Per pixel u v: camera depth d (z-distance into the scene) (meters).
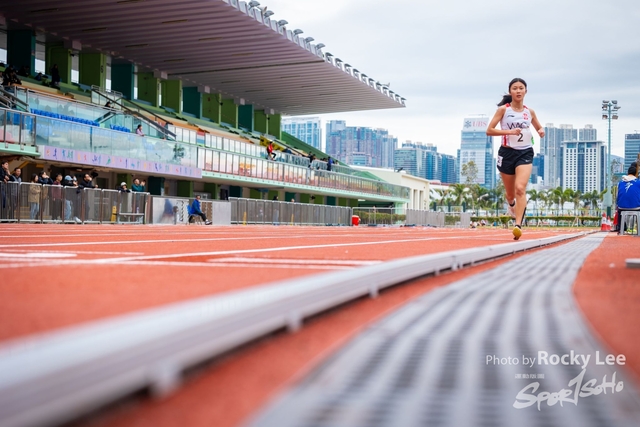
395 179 83.31
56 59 40.91
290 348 2.26
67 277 4.28
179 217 29.72
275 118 67.62
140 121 34.59
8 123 24.41
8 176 20.75
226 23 38.03
